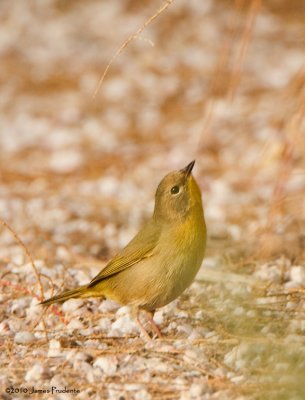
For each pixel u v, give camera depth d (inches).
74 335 371.9
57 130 761.6
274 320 371.2
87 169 684.7
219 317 377.7
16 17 1031.6
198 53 901.2
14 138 749.3
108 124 769.6
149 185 648.4
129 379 325.7
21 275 451.2
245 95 784.9
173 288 365.4
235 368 330.6
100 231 554.6
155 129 753.0
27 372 336.8
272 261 465.7
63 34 978.1
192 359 336.8
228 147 697.0
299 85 482.0
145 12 1024.9
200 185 633.6
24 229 556.4
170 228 362.3
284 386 307.3
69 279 444.5
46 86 858.1
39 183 658.8
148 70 874.1
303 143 578.6
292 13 965.8
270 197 586.9
